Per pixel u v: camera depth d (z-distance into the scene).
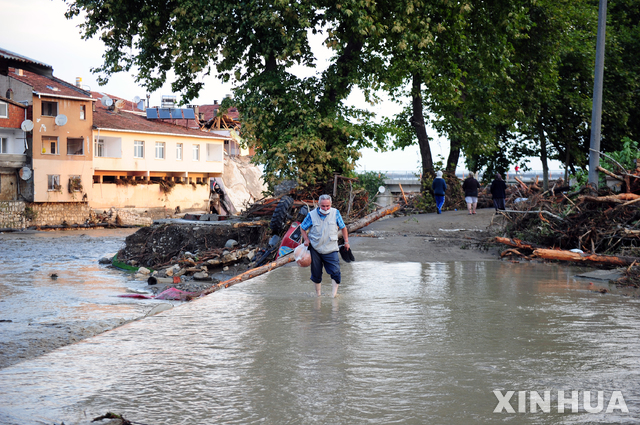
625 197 12.61
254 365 4.42
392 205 15.07
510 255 13.30
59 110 50.16
